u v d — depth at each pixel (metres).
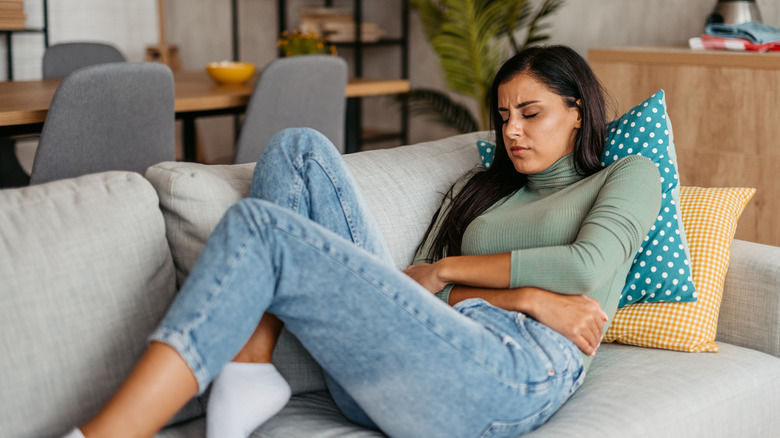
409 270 1.43
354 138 3.30
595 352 1.40
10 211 1.12
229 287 1.00
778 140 2.50
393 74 4.85
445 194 1.59
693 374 1.31
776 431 1.39
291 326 1.08
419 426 1.10
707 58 2.63
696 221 1.54
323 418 1.23
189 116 2.79
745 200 1.62
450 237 1.50
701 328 1.42
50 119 2.02
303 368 1.31
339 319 1.04
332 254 1.04
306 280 1.03
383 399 1.09
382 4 4.83
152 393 0.96
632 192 1.32
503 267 1.29
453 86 3.70
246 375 1.11
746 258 1.51
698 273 1.47
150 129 2.28
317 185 1.22
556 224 1.35
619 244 1.26
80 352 1.10
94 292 1.12
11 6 4.20
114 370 1.13
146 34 5.30
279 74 2.49
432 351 1.06
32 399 1.05
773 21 3.04
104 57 3.39
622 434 1.14
